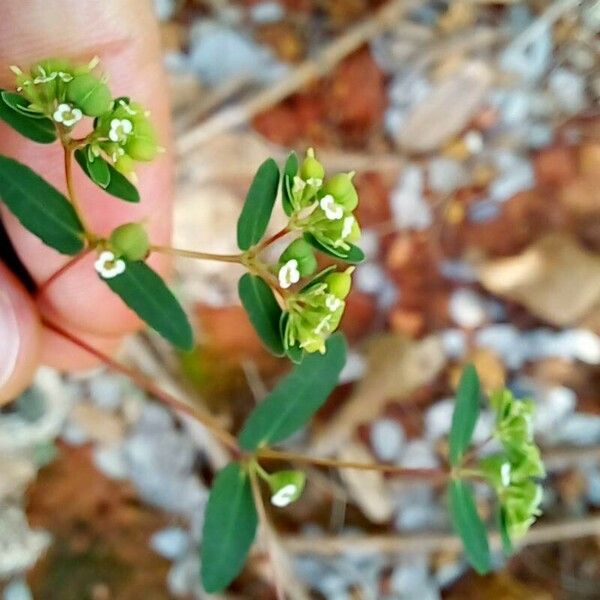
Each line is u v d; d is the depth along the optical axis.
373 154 0.10
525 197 0.10
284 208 0.05
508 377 0.09
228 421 0.09
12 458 0.09
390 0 0.10
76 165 0.06
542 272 0.09
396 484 0.09
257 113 0.10
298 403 0.06
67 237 0.05
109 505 0.09
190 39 0.10
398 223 0.10
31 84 0.05
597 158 0.10
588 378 0.09
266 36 0.10
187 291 0.09
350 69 0.10
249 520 0.06
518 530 0.06
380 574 0.09
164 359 0.09
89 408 0.09
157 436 0.09
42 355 0.07
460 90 0.10
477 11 0.10
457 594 0.09
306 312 0.05
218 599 0.09
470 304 0.09
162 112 0.07
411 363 0.09
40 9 0.06
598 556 0.09
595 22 0.10
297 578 0.09
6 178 0.05
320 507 0.09
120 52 0.07
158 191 0.07
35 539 0.09
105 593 0.09
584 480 0.09
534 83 0.10
